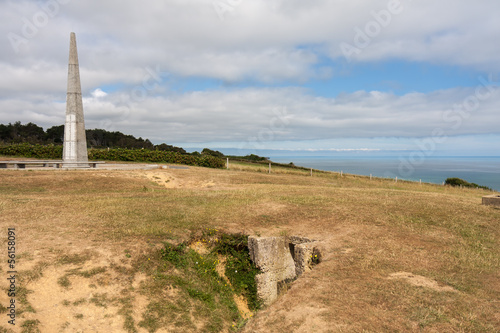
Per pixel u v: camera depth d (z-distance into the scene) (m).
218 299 7.84
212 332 6.65
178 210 12.18
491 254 8.48
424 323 5.12
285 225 10.94
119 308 6.46
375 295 6.06
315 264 8.49
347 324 5.14
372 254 8.19
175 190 18.44
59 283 6.64
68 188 16.97
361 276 6.91
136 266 7.68
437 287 6.43
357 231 10.16
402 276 6.93
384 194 17.53
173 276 7.82
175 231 9.71
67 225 9.51
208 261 9.04
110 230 9.32
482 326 5.07
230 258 9.39
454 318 5.30
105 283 6.96
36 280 6.56
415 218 11.87
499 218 12.02
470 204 14.56
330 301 5.88
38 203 12.20
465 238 9.79
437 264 7.65
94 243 8.27
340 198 15.55
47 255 7.41
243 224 10.77
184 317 6.73
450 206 13.94
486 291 6.33
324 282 6.66
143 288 7.16
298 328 5.17
